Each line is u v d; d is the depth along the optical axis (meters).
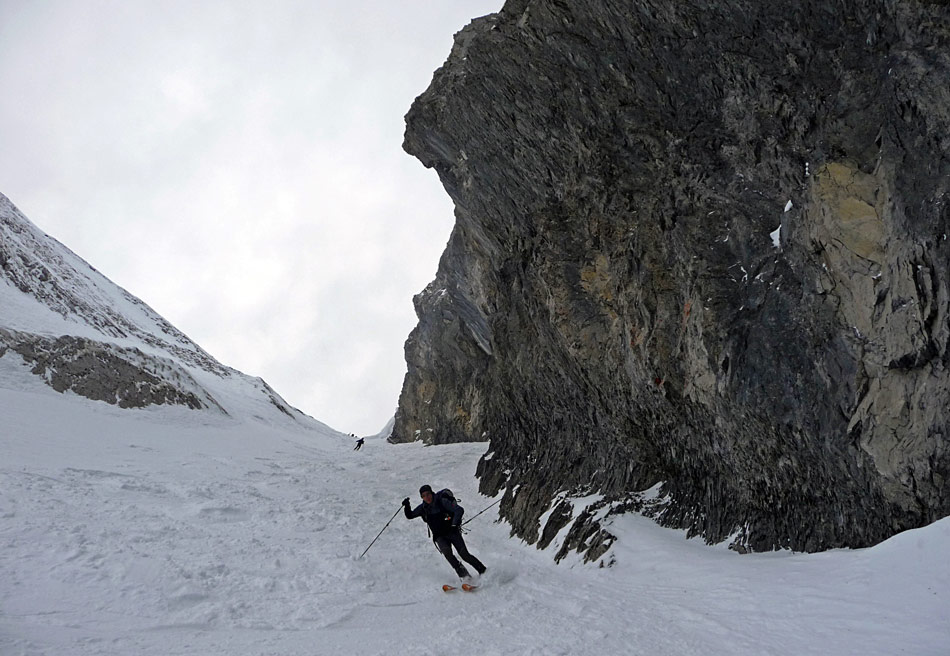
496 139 13.55
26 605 6.80
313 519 14.01
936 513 5.77
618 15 9.87
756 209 8.34
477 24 14.39
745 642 4.93
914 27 6.16
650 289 9.87
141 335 50.72
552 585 8.25
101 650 5.42
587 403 12.71
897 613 4.72
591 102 11.02
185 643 5.89
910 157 6.05
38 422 22.38
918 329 5.77
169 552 9.73
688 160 9.34
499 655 5.25
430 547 11.95
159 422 29.19
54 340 30.89
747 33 8.24
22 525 10.14
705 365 8.52
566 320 12.09
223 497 15.70
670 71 9.57
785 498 7.70
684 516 9.58
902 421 5.98
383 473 22.27
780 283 7.71
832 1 7.16
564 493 12.84
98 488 14.54
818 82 7.44
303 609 7.42
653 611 6.26
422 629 6.48
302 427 47.44
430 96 14.92
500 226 15.16
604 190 11.16
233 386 51.50
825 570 6.02
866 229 6.47
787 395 7.33
